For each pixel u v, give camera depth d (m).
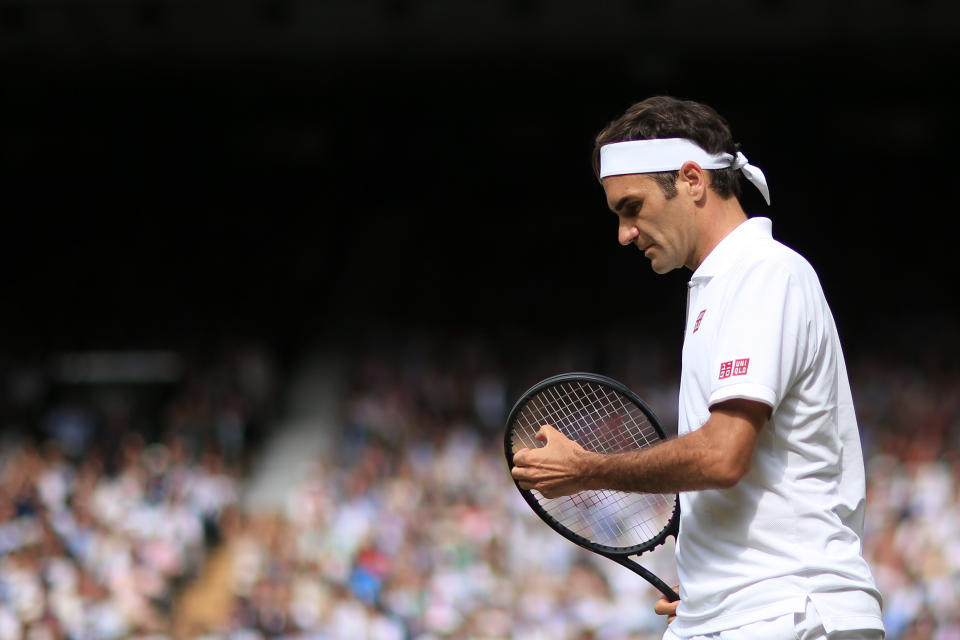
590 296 92.12
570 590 44.59
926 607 39.38
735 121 98.88
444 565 48.59
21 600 46.22
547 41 77.38
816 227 100.31
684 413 10.05
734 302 9.58
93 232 102.25
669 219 9.98
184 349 81.56
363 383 73.31
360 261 99.62
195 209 104.06
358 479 56.06
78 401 74.94
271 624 45.12
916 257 97.19
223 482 61.03
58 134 101.06
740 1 71.50
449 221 104.75
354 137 104.75
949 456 50.91
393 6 72.19
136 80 86.31
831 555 9.47
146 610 47.72
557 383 10.96
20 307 92.62
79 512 55.59
